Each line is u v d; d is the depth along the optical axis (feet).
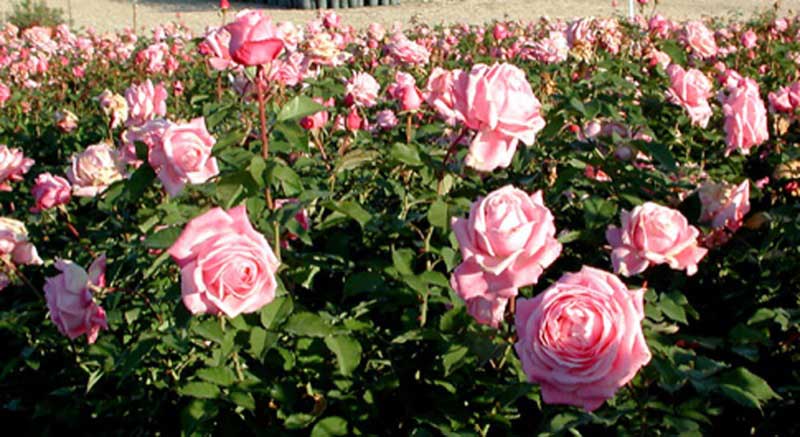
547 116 9.38
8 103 20.62
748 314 8.20
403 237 8.44
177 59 26.30
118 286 8.60
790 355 8.09
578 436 6.26
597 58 14.88
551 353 4.82
